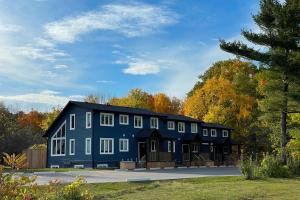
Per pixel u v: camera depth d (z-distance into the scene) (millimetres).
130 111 53906
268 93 36500
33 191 7773
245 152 70062
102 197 18562
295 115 40469
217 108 69938
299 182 26312
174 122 60750
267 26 35531
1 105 66750
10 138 54500
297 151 38844
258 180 28016
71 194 11297
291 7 33844
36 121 87312
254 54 35625
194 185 23875
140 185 24125
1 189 7098
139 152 54031
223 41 36594
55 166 52844
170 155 54312
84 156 49312
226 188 22000
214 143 65938
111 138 50688
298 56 34562
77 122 50844
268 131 65875
